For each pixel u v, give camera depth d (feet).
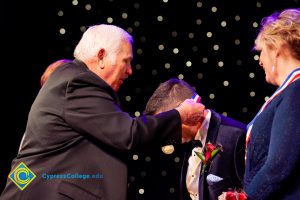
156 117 8.92
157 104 10.25
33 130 9.20
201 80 17.53
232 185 9.53
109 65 9.37
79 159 8.92
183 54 17.49
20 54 17.29
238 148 9.64
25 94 17.57
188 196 10.53
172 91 10.25
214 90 17.53
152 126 8.78
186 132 10.05
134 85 17.63
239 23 17.35
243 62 17.47
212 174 9.62
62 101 8.92
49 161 8.95
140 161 18.15
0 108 17.54
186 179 10.48
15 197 8.99
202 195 9.66
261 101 17.56
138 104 17.67
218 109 17.56
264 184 7.52
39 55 17.33
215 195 9.52
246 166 8.45
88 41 9.46
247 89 17.53
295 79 7.83
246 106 17.58
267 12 17.17
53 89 9.07
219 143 9.76
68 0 17.19
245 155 9.24
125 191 8.89
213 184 9.52
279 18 8.23
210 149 9.43
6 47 17.17
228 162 9.62
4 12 16.94
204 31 17.42
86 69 9.27
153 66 17.53
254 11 17.25
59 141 8.93
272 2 17.12
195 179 10.18
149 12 17.39
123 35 9.59
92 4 17.22
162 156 18.13
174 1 17.39
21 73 17.42
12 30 17.11
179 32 17.44
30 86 17.51
